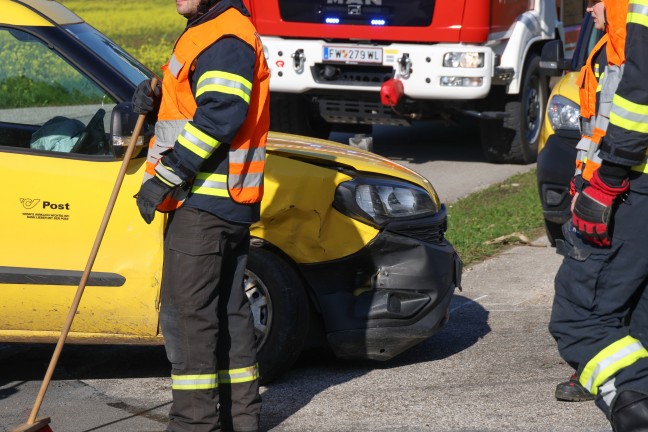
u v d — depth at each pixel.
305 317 8.46
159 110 7.18
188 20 7.08
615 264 6.63
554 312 6.86
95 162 8.14
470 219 14.45
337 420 7.77
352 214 8.59
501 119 18.70
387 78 17.72
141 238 8.05
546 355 9.17
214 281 7.05
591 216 6.48
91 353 9.52
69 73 8.40
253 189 7.12
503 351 9.34
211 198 6.97
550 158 12.04
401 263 8.74
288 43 18.09
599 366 6.58
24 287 8.11
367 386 8.52
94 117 8.31
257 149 7.14
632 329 7.03
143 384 8.69
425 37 17.44
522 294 11.22
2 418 7.93
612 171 6.38
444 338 9.80
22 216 8.11
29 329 8.28
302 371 8.94
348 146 9.73
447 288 8.96
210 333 7.08
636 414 6.41
